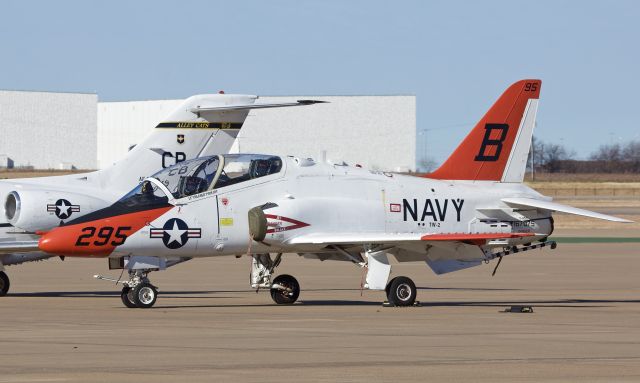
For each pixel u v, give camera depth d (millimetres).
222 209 60781
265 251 62469
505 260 108750
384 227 63625
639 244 135250
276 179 62312
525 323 52938
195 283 82625
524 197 67312
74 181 74562
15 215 69688
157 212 59500
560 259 110188
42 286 78688
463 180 67438
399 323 52500
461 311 59406
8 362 39094
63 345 43531
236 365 38625
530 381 35969
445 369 38062
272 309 60500
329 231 62406
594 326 51719
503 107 68250
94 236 58344
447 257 64625
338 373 37125
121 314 56875
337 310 59906
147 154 76188
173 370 37500
